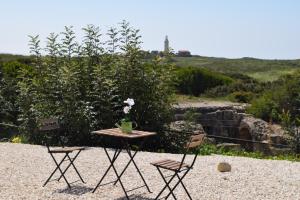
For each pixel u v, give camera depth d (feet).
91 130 41.29
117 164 31.91
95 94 42.96
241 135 60.64
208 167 32.22
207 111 64.59
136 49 43.78
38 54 45.21
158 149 43.52
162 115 44.06
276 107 65.00
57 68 44.45
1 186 25.96
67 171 29.73
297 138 46.14
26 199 23.62
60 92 42.34
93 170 30.07
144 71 44.16
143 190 25.75
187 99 77.87
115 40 45.14
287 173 31.24
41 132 42.57
